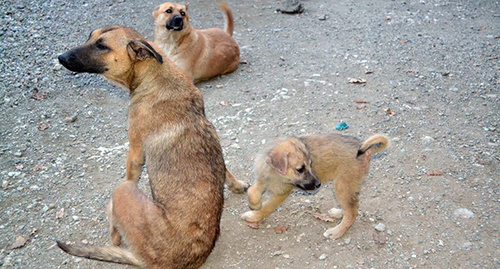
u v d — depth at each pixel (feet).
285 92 8.97
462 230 6.74
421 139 7.88
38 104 8.75
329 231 6.79
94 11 12.70
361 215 6.98
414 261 6.50
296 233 6.87
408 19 12.30
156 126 6.41
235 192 7.35
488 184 7.19
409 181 7.30
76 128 8.33
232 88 9.23
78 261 6.63
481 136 7.88
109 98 9.02
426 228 6.79
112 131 8.31
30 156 7.80
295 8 12.96
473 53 9.93
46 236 6.84
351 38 11.12
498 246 6.57
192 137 6.36
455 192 7.13
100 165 7.71
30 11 12.25
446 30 11.44
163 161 6.31
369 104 8.59
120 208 6.17
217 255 6.68
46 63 9.71
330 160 6.68
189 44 9.25
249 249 6.73
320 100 8.74
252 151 7.86
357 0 14.19
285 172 6.44
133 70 6.53
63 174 7.56
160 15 9.19
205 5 13.82
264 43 11.07
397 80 9.16
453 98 8.66
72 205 7.17
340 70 9.52
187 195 6.14
